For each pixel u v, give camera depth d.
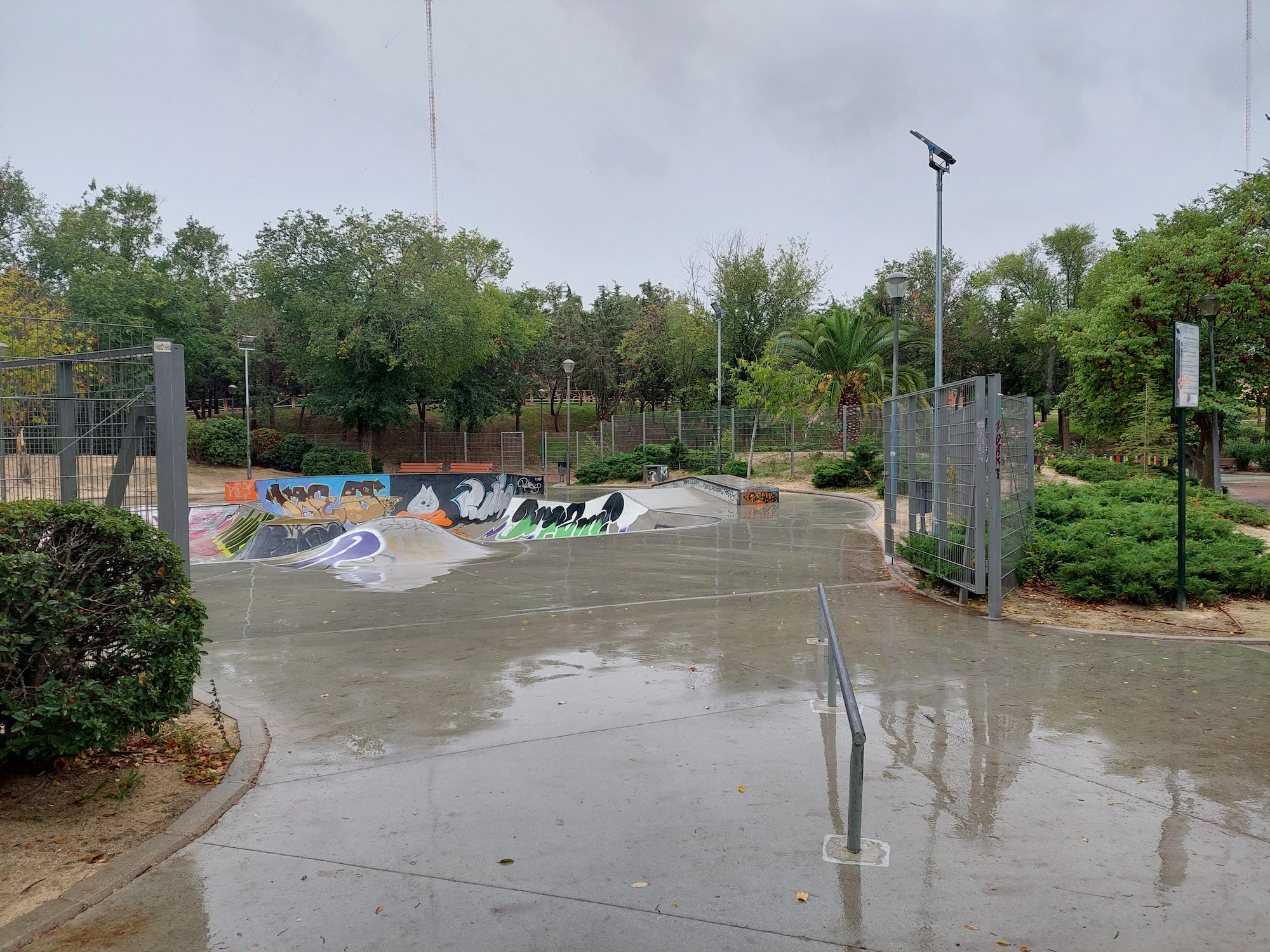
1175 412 24.77
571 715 5.28
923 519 10.30
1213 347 20.83
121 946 2.81
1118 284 25.33
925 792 3.97
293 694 5.90
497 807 3.88
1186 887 3.08
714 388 45.38
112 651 4.02
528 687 5.96
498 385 51.56
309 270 41.09
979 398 8.13
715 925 2.86
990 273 53.03
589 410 68.38
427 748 4.73
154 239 45.88
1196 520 10.57
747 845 3.45
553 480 41.62
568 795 4.01
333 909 3.03
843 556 12.95
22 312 22.92
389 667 6.64
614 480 38.31
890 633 7.49
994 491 8.05
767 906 2.98
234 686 6.15
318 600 9.90
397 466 45.94
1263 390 24.56
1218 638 7.10
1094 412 27.16
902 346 38.16
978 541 8.30
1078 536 10.02
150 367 5.81
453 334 40.69
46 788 4.07
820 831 3.57
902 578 10.58
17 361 5.76
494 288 50.00
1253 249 22.64
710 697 5.59
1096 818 3.67
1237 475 37.34
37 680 3.80
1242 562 8.98
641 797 3.96
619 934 2.82
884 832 3.55
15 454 5.67
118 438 5.80
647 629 7.86
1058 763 4.33
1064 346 26.80
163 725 4.95
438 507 30.19
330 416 52.84
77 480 5.72
